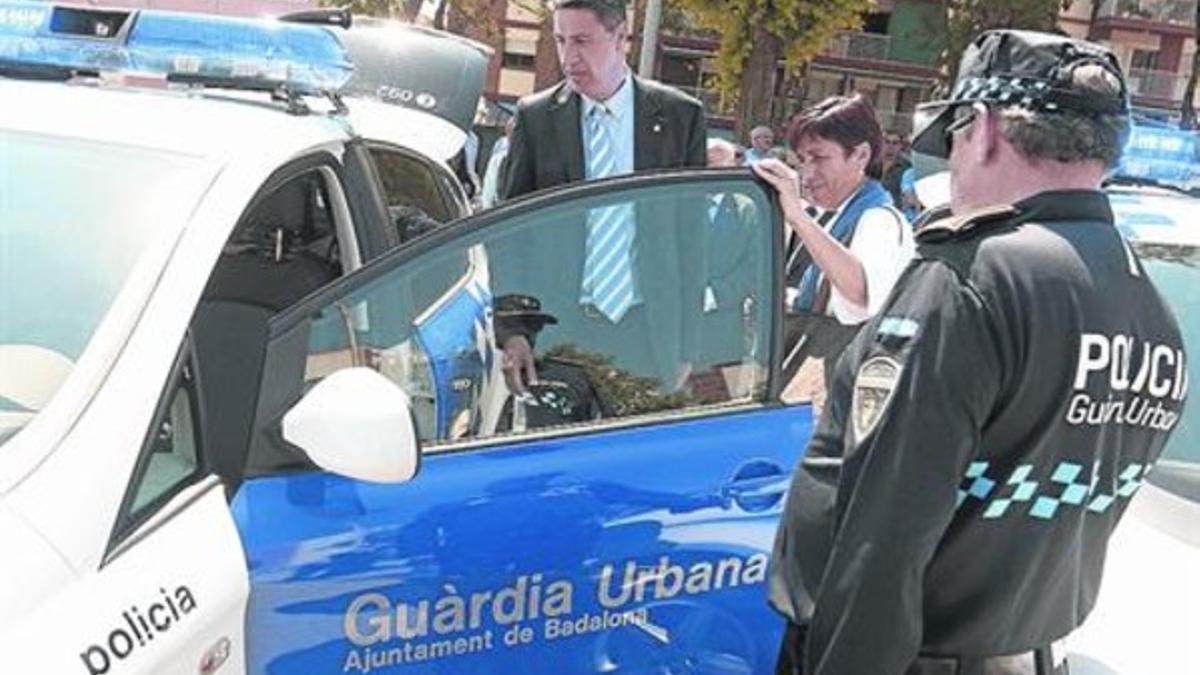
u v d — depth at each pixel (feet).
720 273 7.29
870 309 8.55
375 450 5.37
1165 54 120.57
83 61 8.01
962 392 4.52
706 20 47.73
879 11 116.98
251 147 6.72
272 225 7.36
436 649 6.15
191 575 5.12
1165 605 7.00
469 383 6.61
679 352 7.20
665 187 7.04
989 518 4.78
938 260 4.70
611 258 6.97
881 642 4.67
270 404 5.79
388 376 6.29
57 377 5.35
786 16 45.85
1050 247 4.66
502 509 6.33
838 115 9.93
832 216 10.15
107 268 5.79
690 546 6.90
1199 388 8.84
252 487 5.70
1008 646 5.08
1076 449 4.72
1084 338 4.59
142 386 5.26
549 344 6.91
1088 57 4.84
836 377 5.31
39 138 6.54
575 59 10.65
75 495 4.85
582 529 6.55
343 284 6.09
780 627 7.27
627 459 6.81
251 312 6.31
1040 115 4.76
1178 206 10.63
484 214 6.54
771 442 7.23
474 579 6.19
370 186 8.20
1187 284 9.55
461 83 12.75
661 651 6.94
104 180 6.24
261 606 5.54
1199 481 8.19
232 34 7.93
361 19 13.43
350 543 5.82
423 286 6.47
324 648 5.79
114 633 4.66
